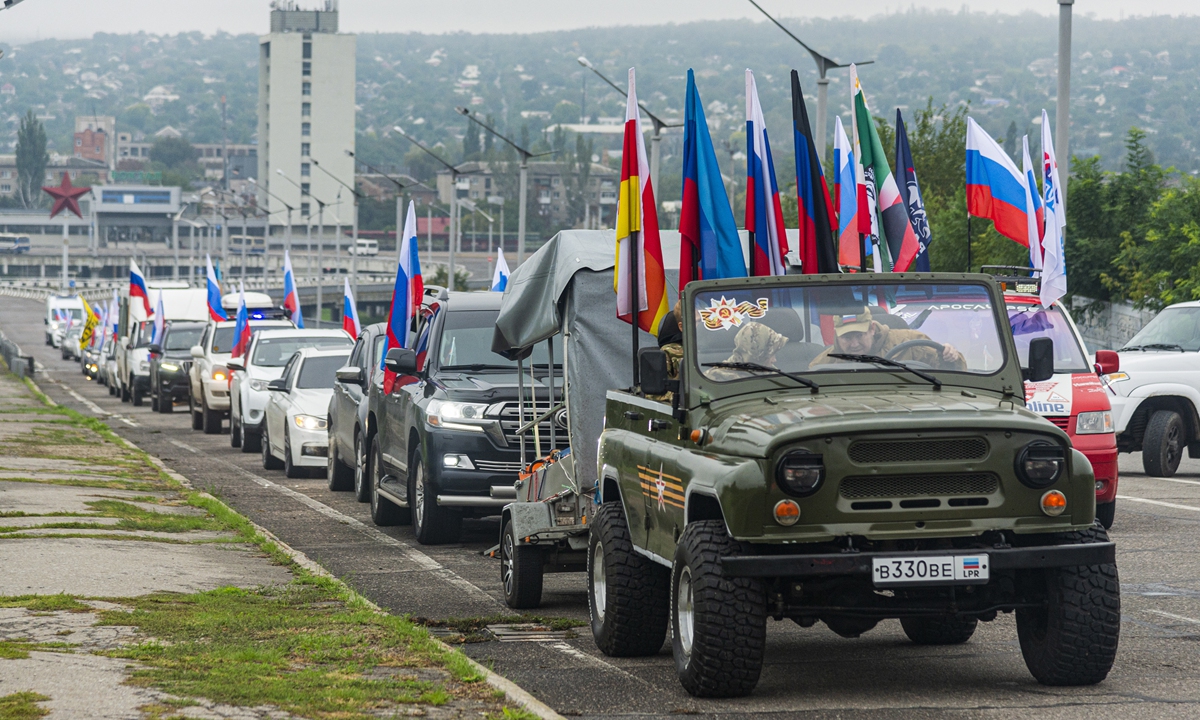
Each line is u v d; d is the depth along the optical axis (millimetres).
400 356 19094
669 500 10461
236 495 25250
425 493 18250
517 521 13750
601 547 11781
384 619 12258
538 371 19203
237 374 36250
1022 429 9492
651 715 9438
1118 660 11047
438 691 9523
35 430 38062
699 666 9602
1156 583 14586
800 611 9625
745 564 9219
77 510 20344
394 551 18156
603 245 14086
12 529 18031
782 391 10414
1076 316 46250
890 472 9336
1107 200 46938
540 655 11594
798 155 14664
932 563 9266
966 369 10617
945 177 66375
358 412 23734
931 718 9273
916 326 10781
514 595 13898
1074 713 9383
